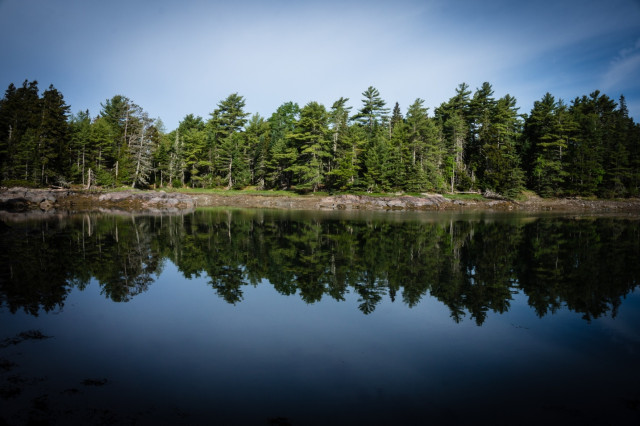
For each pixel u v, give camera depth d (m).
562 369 6.19
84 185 57.94
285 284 11.65
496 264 14.80
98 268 13.66
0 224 24.41
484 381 5.75
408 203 53.62
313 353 6.66
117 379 5.66
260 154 69.94
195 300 9.90
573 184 61.31
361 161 62.16
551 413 4.91
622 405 5.13
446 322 8.36
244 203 56.12
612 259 15.80
